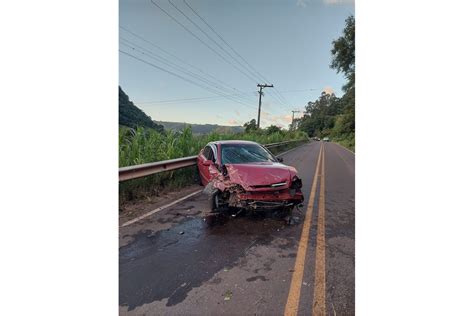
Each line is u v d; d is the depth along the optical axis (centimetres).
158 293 221
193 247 306
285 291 225
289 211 435
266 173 404
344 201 521
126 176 464
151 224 377
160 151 717
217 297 216
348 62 2891
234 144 532
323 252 298
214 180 437
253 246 311
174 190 589
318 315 198
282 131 3108
